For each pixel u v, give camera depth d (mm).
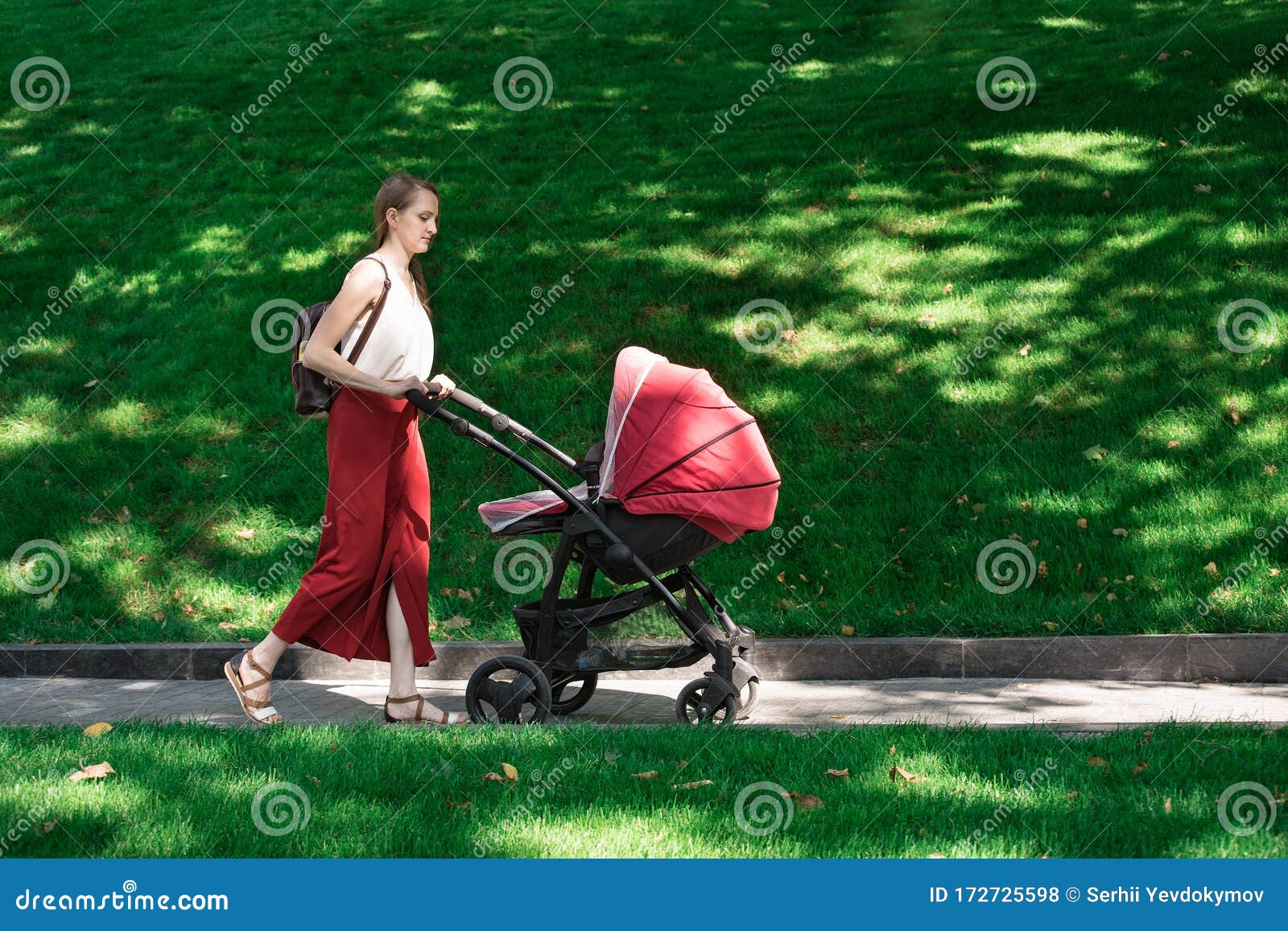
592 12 15586
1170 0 14297
